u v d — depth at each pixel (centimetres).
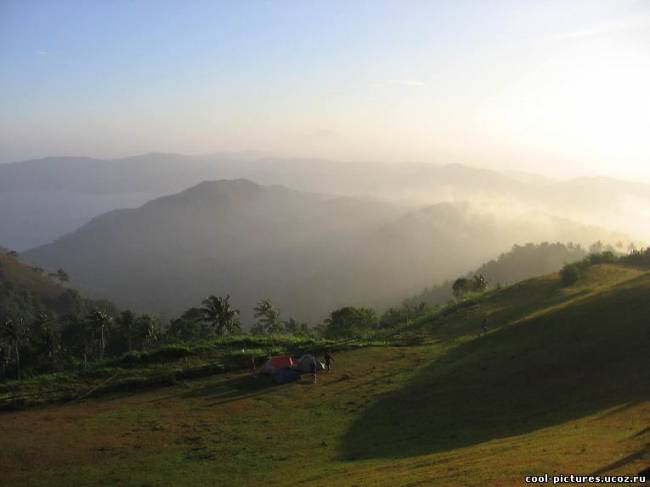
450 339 5834
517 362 4203
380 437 3064
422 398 3772
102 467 2898
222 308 9731
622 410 2647
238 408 3878
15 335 10006
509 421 3025
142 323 11494
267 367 4703
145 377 4709
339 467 2544
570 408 2992
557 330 4812
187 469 2798
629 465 1741
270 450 3006
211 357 5316
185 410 3903
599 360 3753
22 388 4494
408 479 2061
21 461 3014
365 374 4644
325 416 3594
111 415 3850
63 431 3516
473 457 2241
